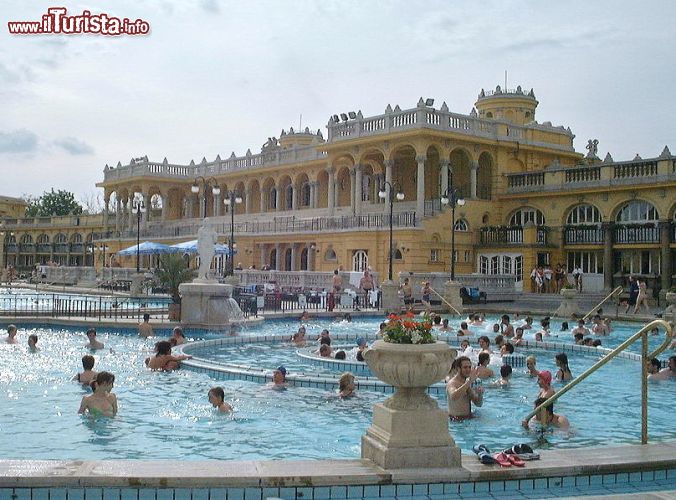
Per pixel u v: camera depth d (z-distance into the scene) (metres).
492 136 45.56
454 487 6.91
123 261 66.69
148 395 12.66
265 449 9.23
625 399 12.95
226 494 6.58
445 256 42.12
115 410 11.11
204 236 24.38
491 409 11.85
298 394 12.77
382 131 44.44
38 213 109.75
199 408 11.59
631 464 7.33
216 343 20.05
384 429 7.29
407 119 43.31
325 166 54.28
